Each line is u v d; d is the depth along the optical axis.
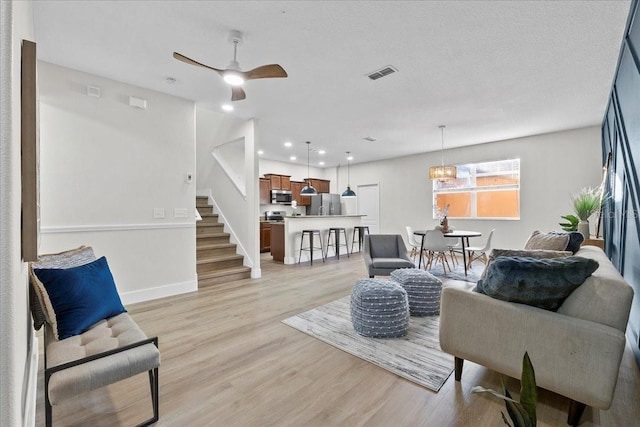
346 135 5.99
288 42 2.70
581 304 1.56
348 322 2.99
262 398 1.81
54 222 3.12
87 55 2.95
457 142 6.54
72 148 3.23
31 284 1.76
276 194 8.52
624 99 2.89
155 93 3.83
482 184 6.75
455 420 1.61
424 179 7.74
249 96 3.97
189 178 4.14
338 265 6.09
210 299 3.76
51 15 2.32
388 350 2.40
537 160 5.91
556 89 3.71
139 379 2.01
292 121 5.09
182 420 1.62
